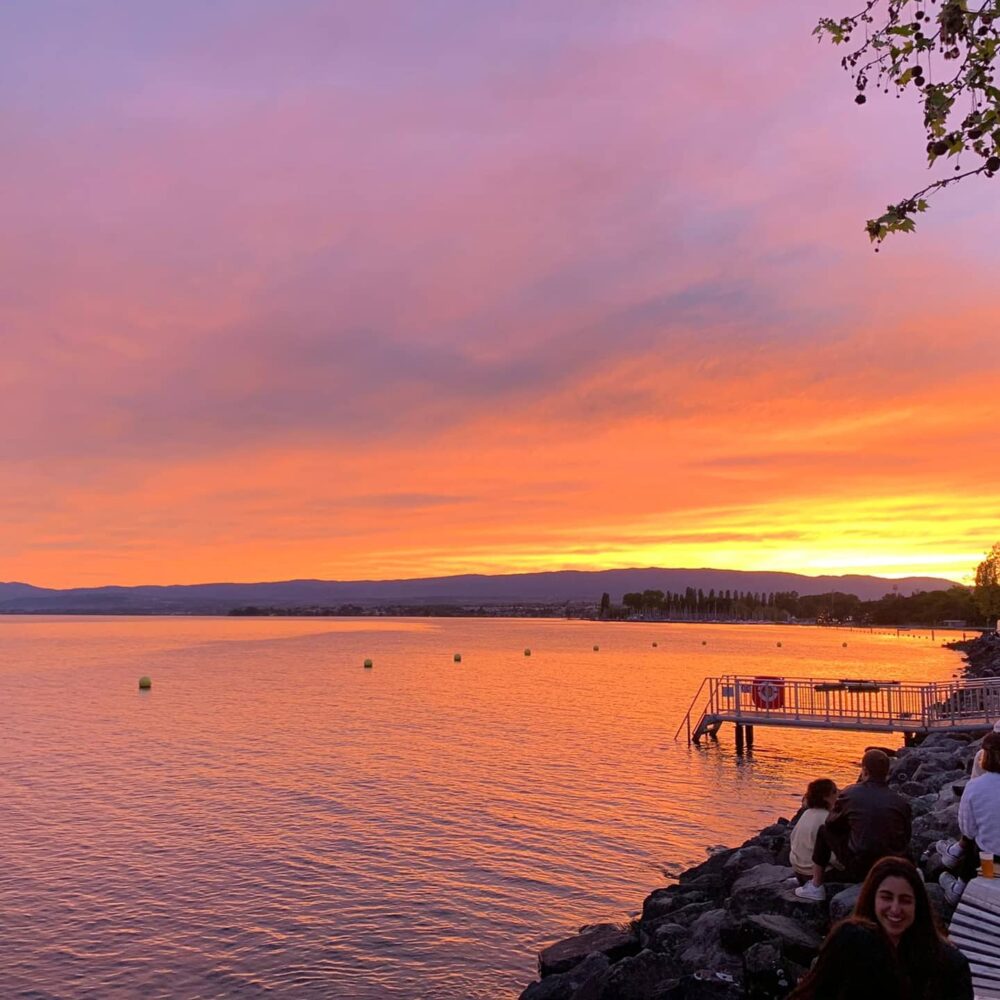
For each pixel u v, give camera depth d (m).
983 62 6.89
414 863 23.25
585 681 83.75
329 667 102.06
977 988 8.86
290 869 22.62
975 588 164.00
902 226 7.41
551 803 30.33
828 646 182.12
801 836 13.88
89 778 34.25
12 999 15.52
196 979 16.33
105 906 19.97
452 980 16.39
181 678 85.00
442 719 52.88
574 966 15.88
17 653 131.12
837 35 7.43
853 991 5.14
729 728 50.53
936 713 38.31
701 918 14.89
